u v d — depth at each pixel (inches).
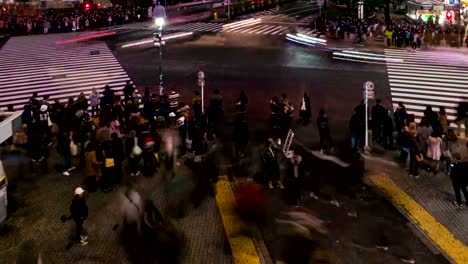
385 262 446.3
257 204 541.0
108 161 593.6
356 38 1836.9
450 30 1792.6
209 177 642.8
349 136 820.0
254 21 2481.5
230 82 1225.4
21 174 662.5
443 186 620.4
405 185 624.7
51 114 830.5
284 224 511.8
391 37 1753.2
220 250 463.2
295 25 2310.5
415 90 1160.2
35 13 2751.0
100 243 478.0
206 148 715.4
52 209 556.1
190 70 1381.6
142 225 496.1
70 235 495.2
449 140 663.1
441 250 469.4
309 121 904.3
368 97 756.0
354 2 2486.5
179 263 440.1
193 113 949.8
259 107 998.4
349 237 490.3
